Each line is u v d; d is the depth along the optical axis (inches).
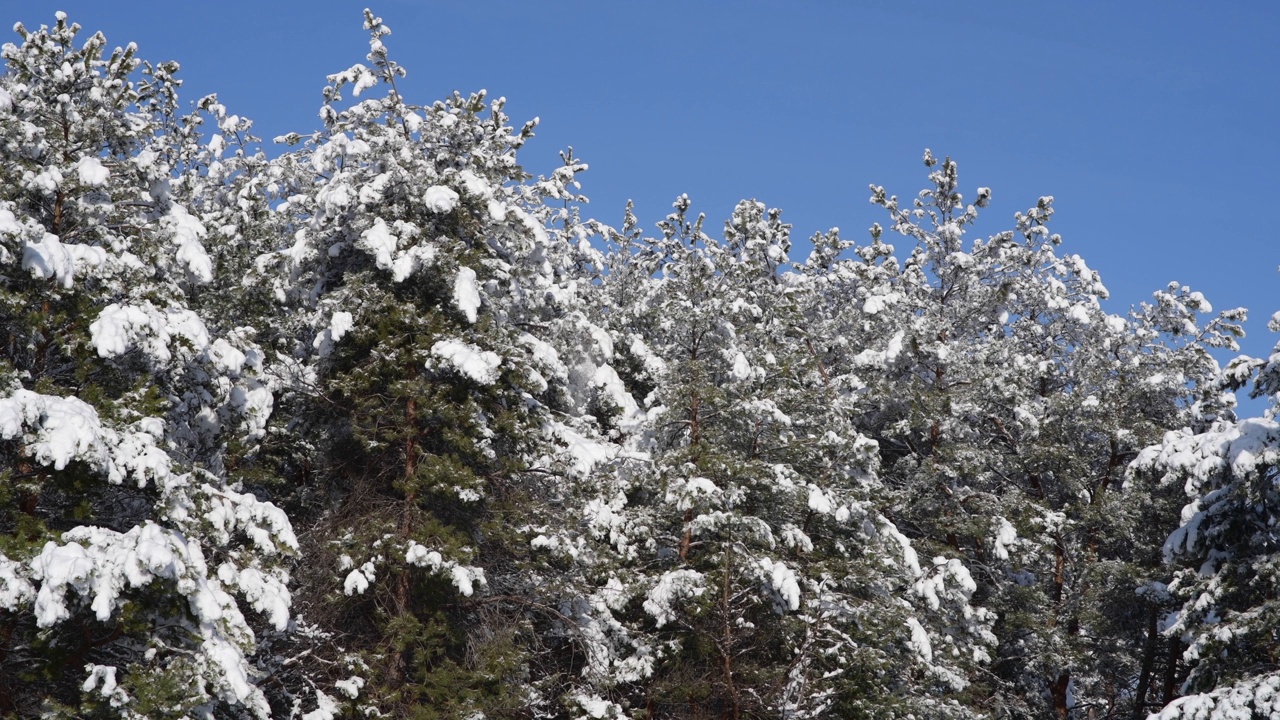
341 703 714.2
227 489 675.4
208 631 601.0
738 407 925.2
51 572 536.1
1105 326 1258.6
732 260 1122.0
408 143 847.7
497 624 799.7
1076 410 1122.0
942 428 1072.2
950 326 1221.7
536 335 917.2
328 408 841.5
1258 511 837.2
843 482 941.8
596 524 861.2
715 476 898.7
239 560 653.3
